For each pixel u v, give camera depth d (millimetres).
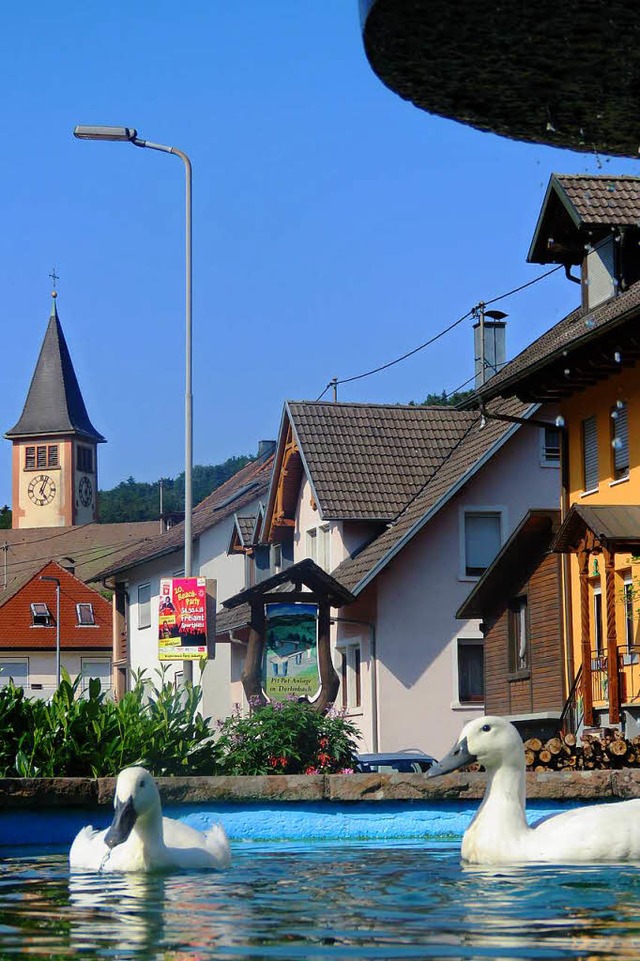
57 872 10305
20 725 14961
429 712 40844
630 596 29281
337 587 31156
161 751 15352
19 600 100938
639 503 29859
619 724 28922
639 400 29891
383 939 6371
